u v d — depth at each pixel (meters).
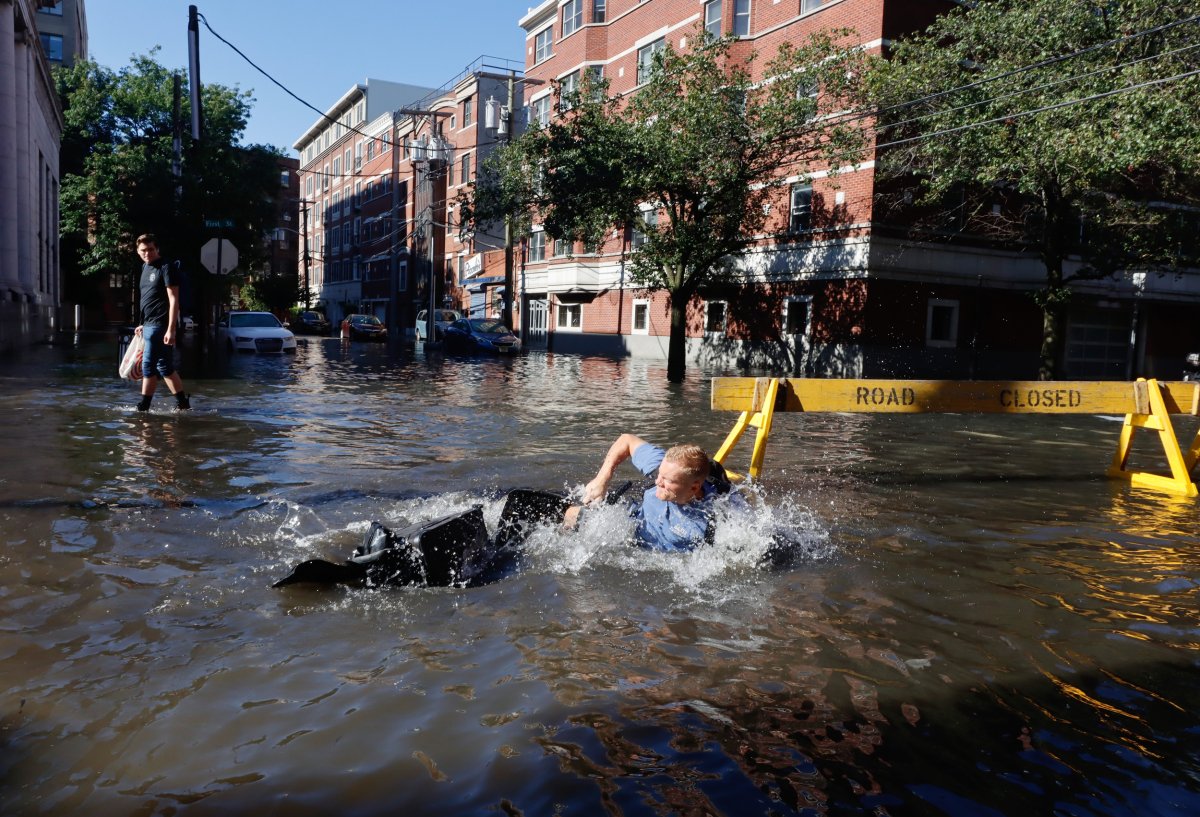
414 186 53.81
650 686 3.01
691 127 21.36
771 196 28.00
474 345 34.47
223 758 2.47
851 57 21.33
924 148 18.97
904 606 3.97
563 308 40.19
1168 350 28.92
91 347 25.30
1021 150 16.59
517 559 4.47
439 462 7.50
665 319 33.00
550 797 2.31
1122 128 14.96
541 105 41.03
